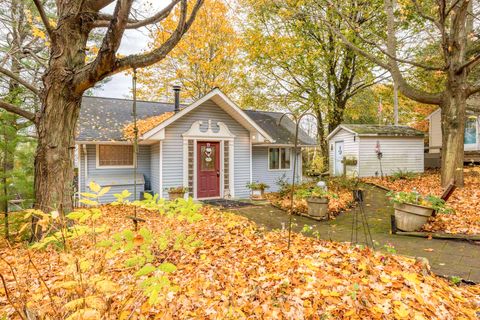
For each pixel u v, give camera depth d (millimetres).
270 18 14797
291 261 3670
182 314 2697
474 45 11391
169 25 14438
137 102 13617
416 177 12141
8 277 3053
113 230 5254
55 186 5137
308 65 15281
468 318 2529
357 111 19625
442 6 7902
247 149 12203
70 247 1941
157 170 10586
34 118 5422
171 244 4254
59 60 5113
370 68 15141
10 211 5566
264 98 17203
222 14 17609
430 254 4473
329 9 12945
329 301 2691
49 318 1518
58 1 5238
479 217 5984
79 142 9359
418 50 13758
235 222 5949
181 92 19906
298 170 15289
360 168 14164
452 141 8906
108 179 10547
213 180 11398
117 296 2312
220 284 3275
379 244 4898
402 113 23609
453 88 8844
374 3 13156
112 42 4480
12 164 5988
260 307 2715
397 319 2408
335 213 7754
